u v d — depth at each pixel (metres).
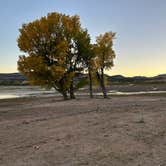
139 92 75.94
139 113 20.66
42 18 45.03
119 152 10.26
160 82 190.38
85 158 9.62
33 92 91.19
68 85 45.66
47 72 44.03
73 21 46.53
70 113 22.77
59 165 8.97
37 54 44.78
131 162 9.12
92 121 17.34
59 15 45.44
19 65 44.66
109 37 49.25
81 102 35.16
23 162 9.36
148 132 13.43
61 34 45.59
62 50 44.00
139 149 10.62
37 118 20.34
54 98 52.88
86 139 12.32
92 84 50.34
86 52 47.00
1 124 17.97
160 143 11.42
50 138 12.85
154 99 40.38
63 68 43.97
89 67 48.28
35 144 11.81
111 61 49.72
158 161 9.16
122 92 77.62
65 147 11.09
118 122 16.53
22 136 13.60
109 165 8.85
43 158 9.74
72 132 13.96
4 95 73.00
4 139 13.05
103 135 12.97
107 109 24.59
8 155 10.25
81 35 46.53
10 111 27.45
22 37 44.88
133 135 12.86
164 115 19.14
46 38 44.53
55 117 20.33
